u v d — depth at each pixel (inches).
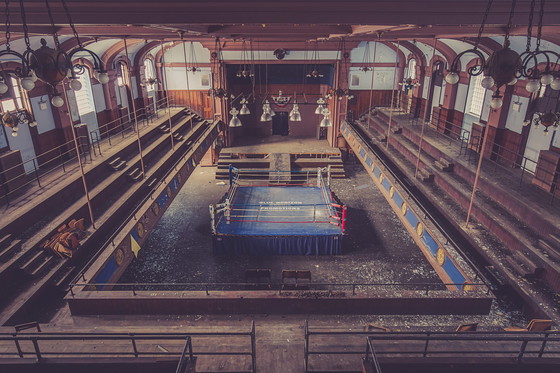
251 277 505.4
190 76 1056.8
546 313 334.6
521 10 210.7
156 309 381.1
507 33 186.9
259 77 1133.7
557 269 357.1
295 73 1141.7
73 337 235.1
